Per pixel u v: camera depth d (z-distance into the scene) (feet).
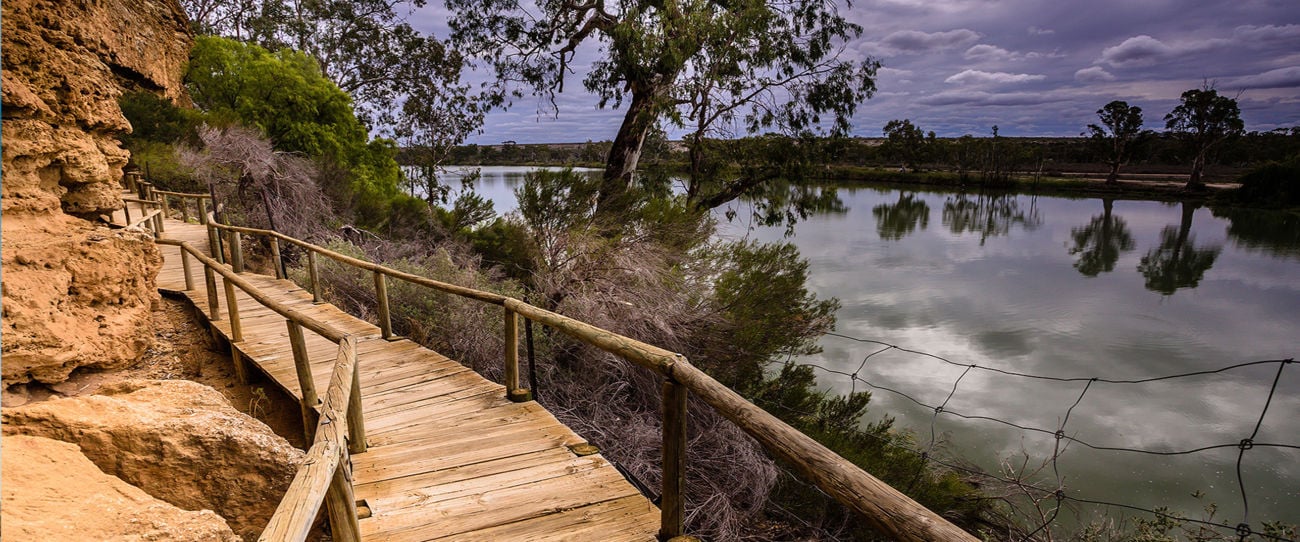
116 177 21.45
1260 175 215.10
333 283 32.65
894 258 103.40
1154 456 33.37
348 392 8.93
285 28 104.22
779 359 32.09
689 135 51.96
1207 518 27.50
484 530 9.95
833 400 30.35
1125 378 47.67
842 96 52.49
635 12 48.01
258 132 60.64
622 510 10.50
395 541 9.65
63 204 18.70
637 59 47.09
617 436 22.70
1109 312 69.00
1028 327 61.82
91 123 18.92
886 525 5.19
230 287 20.92
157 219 40.70
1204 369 50.11
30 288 15.35
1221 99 274.98
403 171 106.93
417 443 13.24
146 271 22.15
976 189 306.76
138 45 57.00
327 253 25.41
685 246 34.35
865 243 121.08
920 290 77.97
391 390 16.69
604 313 28.43
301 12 105.50
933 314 66.18
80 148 18.30
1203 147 274.36
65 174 18.07
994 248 118.83
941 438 34.12
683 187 56.13
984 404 41.22
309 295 29.22
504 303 15.17
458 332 26.43
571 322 12.00
